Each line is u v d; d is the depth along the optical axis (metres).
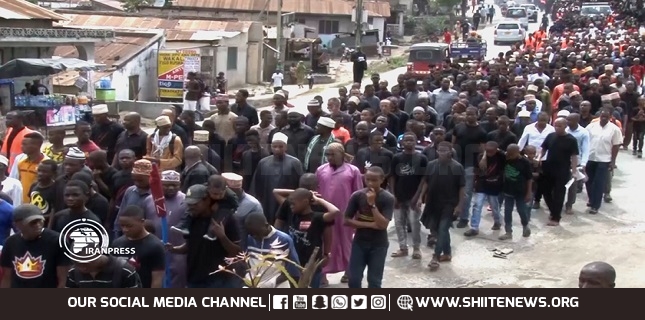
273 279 6.97
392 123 13.45
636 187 15.02
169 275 7.42
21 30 22.50
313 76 36.31
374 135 10.88
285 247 7.24
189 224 7.01
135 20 37.22
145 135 10.34
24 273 6.18
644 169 16.52
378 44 47.97
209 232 6.90
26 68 20.38
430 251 11.36
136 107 26.23
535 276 10.32
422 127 12.06
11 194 8.05
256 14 45.19
